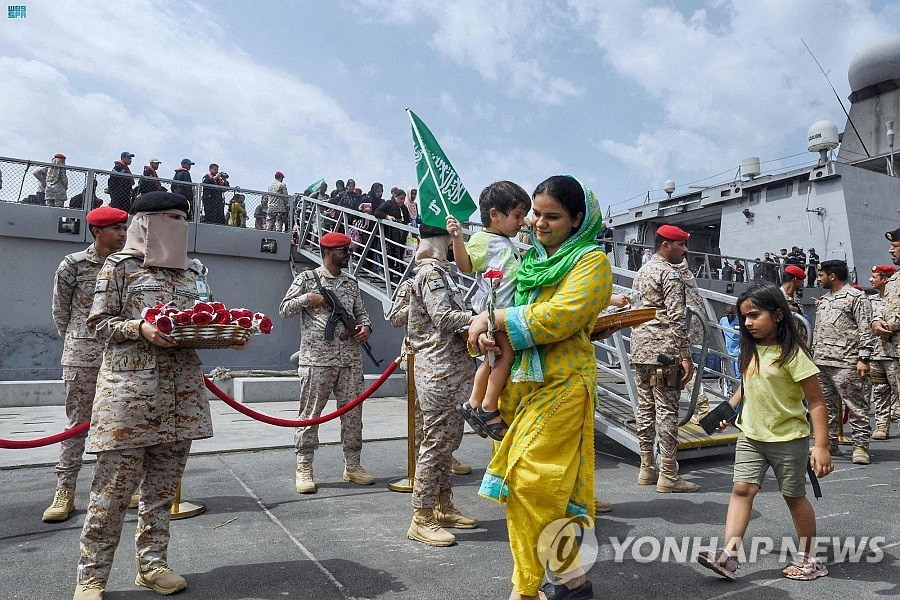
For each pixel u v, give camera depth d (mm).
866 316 5945
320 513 4035
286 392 9680
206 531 3643
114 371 2684
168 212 2877
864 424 5895
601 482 4953
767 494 4555
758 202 20188
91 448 2629
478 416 2234
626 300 2807
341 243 5070
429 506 3502
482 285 3254
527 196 3340
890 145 21859
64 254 10555
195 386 2908
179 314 2592
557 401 2107
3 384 8570
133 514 3986
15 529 3666
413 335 3686
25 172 10297
